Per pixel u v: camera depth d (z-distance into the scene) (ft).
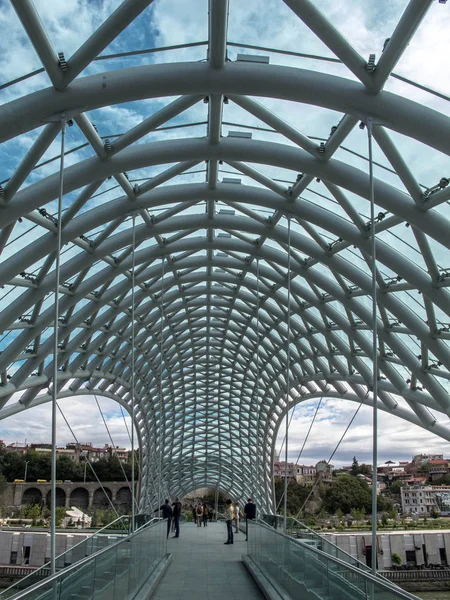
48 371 100.94
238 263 105.19
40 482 268.21
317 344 112.27
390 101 46.73
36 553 133.39
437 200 54.24
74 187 60.39
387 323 81.51
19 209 58.44
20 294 81.56
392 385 93.35
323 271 90.27
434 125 45.52
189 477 251.80
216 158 64.28
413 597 20.53
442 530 142.31
